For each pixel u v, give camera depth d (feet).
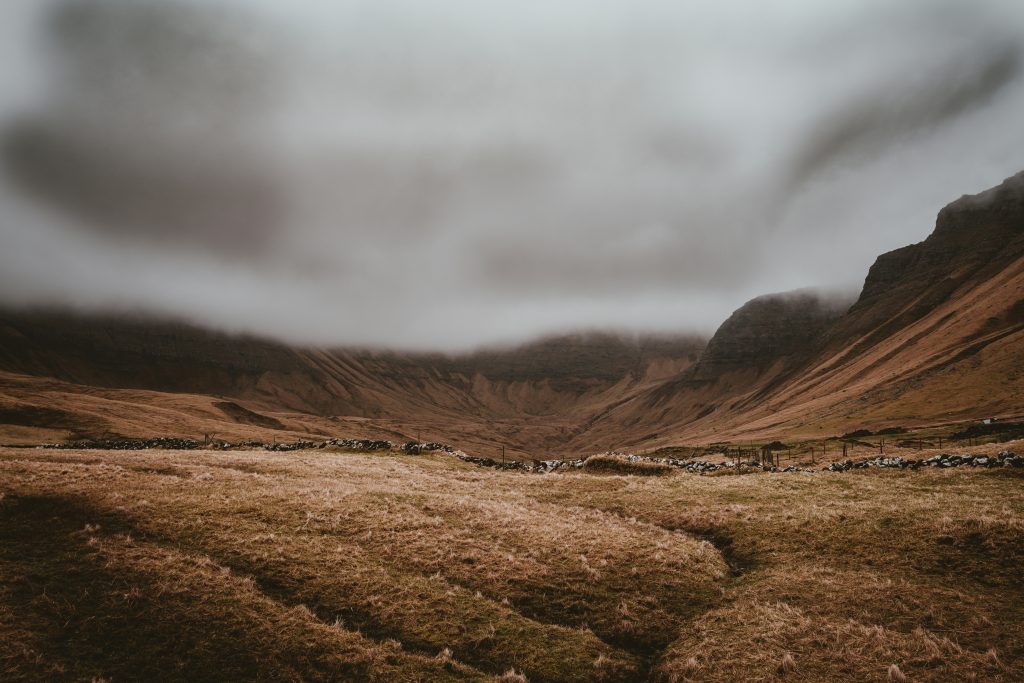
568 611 78.28
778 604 78.02
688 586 86.07
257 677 59.98
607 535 105.60
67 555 78.59
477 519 112.78
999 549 87.97
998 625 69.72
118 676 58.44
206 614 68.80
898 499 117.70
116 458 146.10
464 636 70.13
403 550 93.71
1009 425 388.98
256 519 101.04
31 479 104.99
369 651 65.16
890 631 69.41
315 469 160.76
